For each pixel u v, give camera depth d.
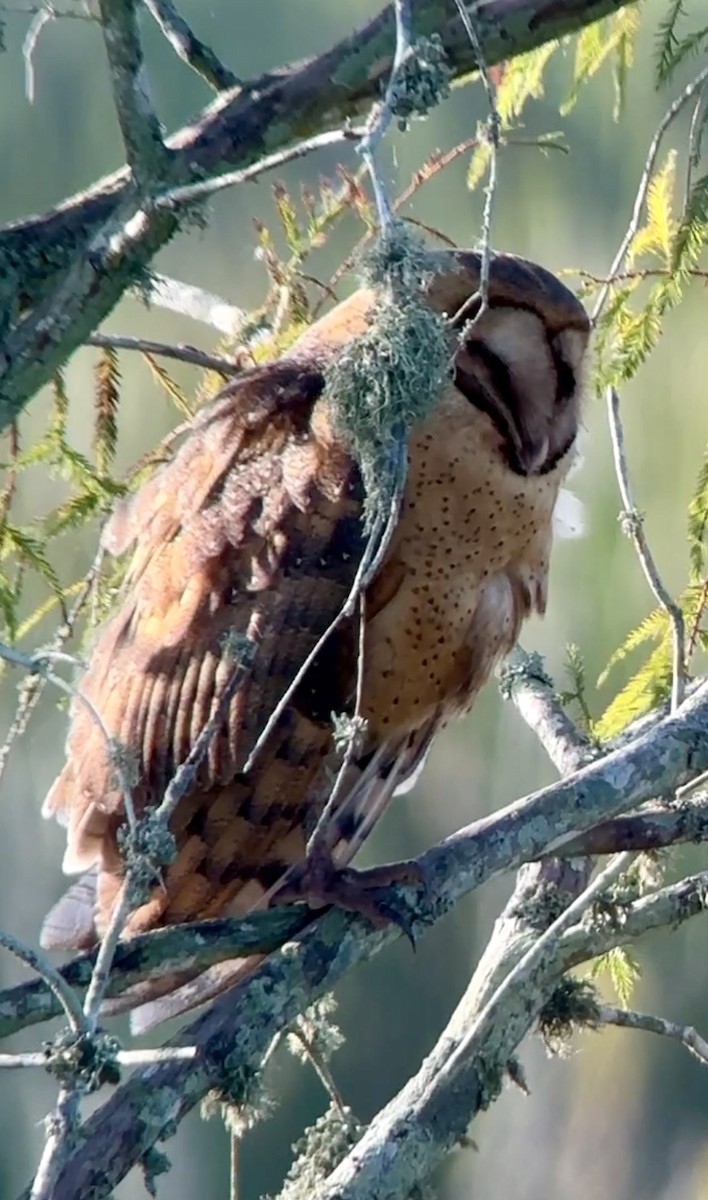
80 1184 5.28
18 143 14.87
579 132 13.74
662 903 6.67
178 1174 15.89
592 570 13.44
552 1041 6.87
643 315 7.38
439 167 7.58
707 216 7.05
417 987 15.77
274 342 8.10
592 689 13.34
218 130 5.48
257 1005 5.86
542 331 7.51
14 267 5.66
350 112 5.60
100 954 4.61
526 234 13.93
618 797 6.02
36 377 5.43
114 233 5.39
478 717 15.45
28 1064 4.42
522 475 7.50
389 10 5.60
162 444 8.10
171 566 7.45
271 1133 15.83
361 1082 15.75
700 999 15.59
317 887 6.15
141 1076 5.59
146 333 12.60
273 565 7.29
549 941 6.04
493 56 5.76
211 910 7.46
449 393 7.30
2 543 7.46
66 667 8.66
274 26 14.54
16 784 14.64
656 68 7.42
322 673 7.29
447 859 6.15
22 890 15.15
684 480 13.04
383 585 7.35
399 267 4.70
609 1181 16.11
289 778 7.30
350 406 4.82
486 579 7.54
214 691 7.21
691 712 6.21
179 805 7.27
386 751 7.72
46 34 14.70
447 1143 6.64
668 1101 16.16
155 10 5.66
